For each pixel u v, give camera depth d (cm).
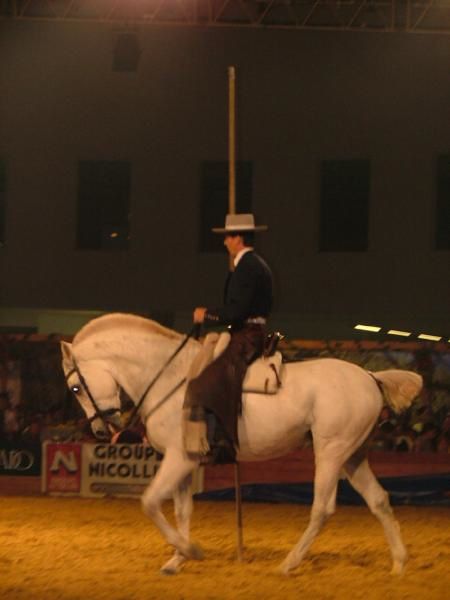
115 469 1603
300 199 2602
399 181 2570
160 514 929
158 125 2638
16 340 1719
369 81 2581
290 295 2605
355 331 2680
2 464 1648
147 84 2639
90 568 982
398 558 958
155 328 962
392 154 2572
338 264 2595
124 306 2661
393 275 2575
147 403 948
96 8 2662
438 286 2555
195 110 2630
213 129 2623
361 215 2606
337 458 947
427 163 2559
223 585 902
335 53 2589
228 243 970
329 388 949
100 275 2664
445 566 1007
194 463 932
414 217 2567
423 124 2562
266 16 2661
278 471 1597
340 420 944
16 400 1709
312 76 2595
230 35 2617
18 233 2678
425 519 1434
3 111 2669
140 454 1600
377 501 971
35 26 2662
